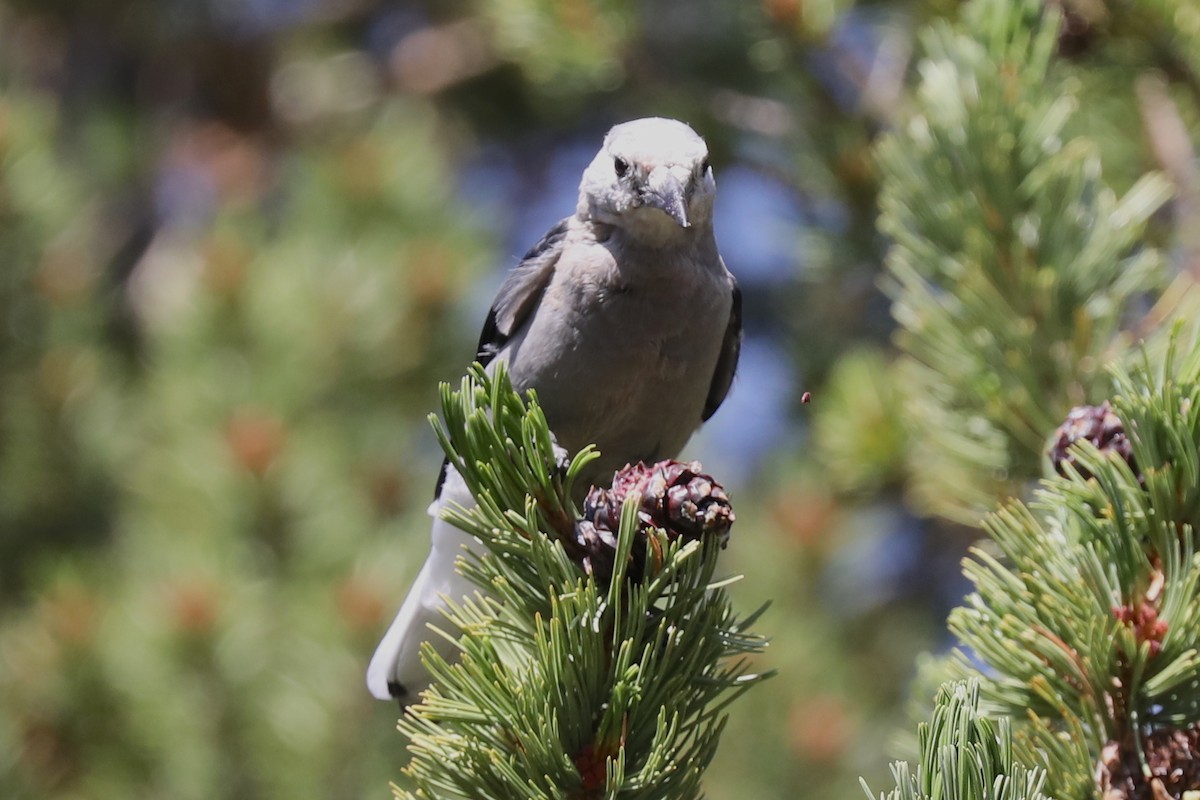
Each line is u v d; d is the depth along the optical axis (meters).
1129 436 4.79
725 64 13.66
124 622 10.61
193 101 17.92
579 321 7.34
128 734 10.52
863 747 11.30
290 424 11.59
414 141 14.17
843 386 8.59
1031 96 6.68
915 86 9.03
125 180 16.62
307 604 10.55
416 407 12.98
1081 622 4.71
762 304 16.56
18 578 13.08
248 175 14.92
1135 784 4.63
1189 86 7.95
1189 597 4.60
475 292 13.16
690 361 7.45
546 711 4.63
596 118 17.61
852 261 9.30
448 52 17.25
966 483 6.76
